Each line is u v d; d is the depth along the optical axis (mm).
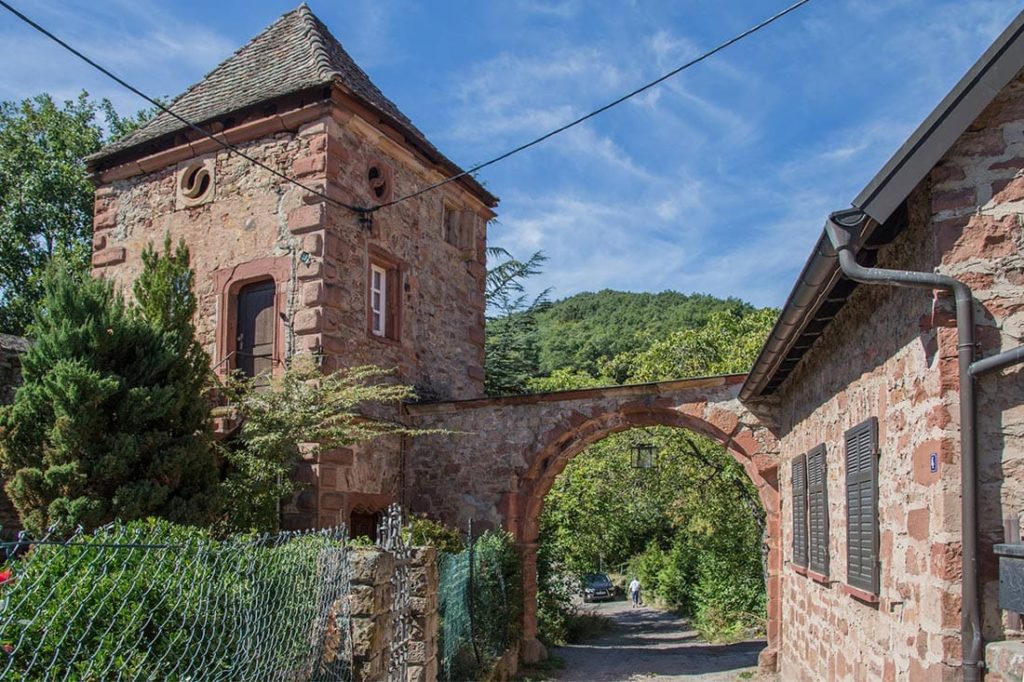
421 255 14688
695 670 13625
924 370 5109
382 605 5781
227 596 4141
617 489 20844
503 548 12352
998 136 4973
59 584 3264
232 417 11797
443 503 13508
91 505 8312
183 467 9109
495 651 10992
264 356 12750
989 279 4867
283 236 12688
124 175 14367
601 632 21469
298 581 4914
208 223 13430
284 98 12844
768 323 21406
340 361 12406
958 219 4953
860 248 5613
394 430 12281
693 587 23562
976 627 4555
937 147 4836
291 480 11547
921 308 5191
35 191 22766
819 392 8672
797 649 10359
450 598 8695
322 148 12586
